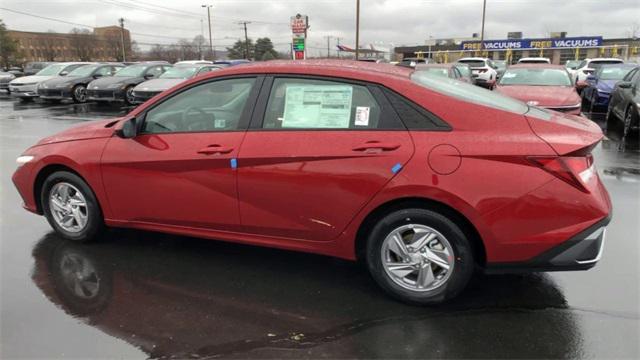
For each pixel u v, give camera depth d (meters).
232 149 3.54
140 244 4.45
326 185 3.31
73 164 4.15
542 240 3.00
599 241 3.03
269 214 3.55
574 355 2.81
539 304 3.36
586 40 61.25
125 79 17.12
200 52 77.50
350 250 3.43
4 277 3.80
